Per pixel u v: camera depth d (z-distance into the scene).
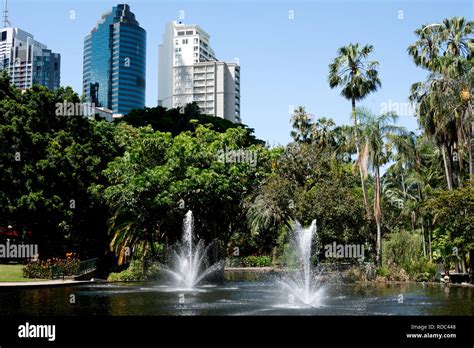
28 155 35.53
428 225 51.53
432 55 43.91
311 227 36.59
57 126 39.47
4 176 34.31
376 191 38.78
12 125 34.75
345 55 49.75
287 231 44.47
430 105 38.00
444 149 39.19
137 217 35.88
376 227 40.41
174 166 35.19
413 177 55.31
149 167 36.38
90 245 40.59
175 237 37.78
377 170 38.84
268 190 38.16
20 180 34.69
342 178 42.25
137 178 34.19
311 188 41.06
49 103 38.66
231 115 176.38
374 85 49.19
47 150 35.78
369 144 38.47
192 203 35.41
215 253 37.62
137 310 19.16
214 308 20.09
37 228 35.91
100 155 40.22
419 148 50.31
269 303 21.92
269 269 56.22
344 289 29.84
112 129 45.12
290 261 39.94
